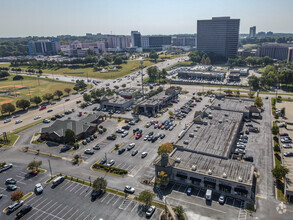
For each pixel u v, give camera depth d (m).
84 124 140.88
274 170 87.62
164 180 86.62
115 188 89.25
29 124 159.38
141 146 123.00
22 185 92.94
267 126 144.25
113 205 80.38
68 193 87.44
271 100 199.88
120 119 163.25
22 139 135.62
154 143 125.94
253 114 165.75
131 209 78.31
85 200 83.31
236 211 75.69
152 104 174.62
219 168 89.31
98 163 106.88
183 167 90.81
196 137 114.81
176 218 72.69
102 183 84.75
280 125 141.88
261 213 74.56
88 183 92.88
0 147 126.06
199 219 72.62
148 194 77.12
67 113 179.88
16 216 76.06
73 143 124.38
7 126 156.62
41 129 137.00
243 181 80.75
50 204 81.81
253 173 89.69
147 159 109.94
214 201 80.69
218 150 101.75
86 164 106.81
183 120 158.75
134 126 150.38
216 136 115.31
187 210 76.62
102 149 120.75
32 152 119.88
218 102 174.88
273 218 72.50
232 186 81.12
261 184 88.88
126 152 117.00
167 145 106.00
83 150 120.25
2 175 100.19
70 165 106.44
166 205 79.19
